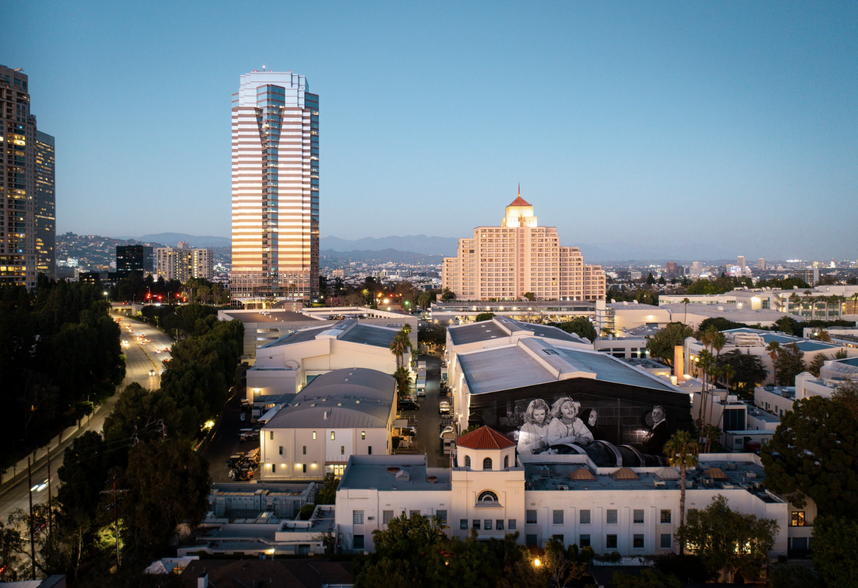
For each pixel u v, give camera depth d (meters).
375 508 71.25
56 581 58.12
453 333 189.12
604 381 95.19
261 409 133.88
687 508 70.31
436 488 73.00
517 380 103.06
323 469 100.44
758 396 134.38
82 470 78.44
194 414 106.56
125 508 72.44
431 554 58.56
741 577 66.38
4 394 104.06
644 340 198.50
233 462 104.88
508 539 64.00
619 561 68.25
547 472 79.31
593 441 95.12
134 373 182.38
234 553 69.62
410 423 130.88
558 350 128.12
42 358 127.38
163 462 73.06
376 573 56.12
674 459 68.94
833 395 96.00
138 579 51.00
